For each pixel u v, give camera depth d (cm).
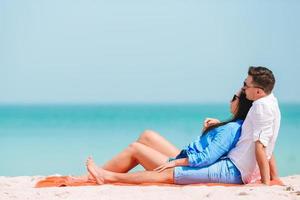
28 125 6750
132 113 8744
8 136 5347
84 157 3184
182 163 1112
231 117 1138
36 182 1244
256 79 1087
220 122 1123
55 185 1143
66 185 1139
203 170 1102
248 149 1095
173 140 5028
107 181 1135
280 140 4209
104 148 3844
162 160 1145
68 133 5638
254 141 1080
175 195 1020
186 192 1035
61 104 12812
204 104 12481
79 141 4584
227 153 1120
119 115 8325
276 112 1086
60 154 3397
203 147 1109
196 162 1102
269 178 1084
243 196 998
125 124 6869
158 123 6988
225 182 1102
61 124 6862
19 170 2648
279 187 1066
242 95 1117
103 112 9031
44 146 4081
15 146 4141
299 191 1030
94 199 1002
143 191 1053
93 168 1132
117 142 4441
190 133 5653
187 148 1120
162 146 1177
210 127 1120
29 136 5297
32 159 3112
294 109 9000
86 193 1041
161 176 1114
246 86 1101
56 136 5266
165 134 5606
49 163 2889
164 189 1068
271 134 1082
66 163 2867
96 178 1130
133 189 1067
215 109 9706
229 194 1012
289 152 3284
